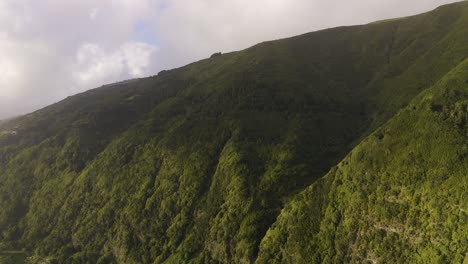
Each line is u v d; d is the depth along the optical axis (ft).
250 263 432.25
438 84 437.58
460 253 291.58
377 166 389.60
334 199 408.46
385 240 346.74
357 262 357.41
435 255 304.91
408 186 351.87
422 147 366.22
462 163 328.29
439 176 333.83
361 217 373.81
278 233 424.46
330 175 435.53
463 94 401.70
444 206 317.01
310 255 387.55
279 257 409.69
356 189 393.50
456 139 348.18
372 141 414.82
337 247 374.63
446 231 307.37
